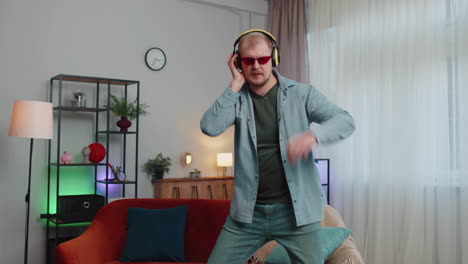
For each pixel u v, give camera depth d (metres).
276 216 1.74
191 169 5.44
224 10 5.78
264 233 1.77
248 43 1.71
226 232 1.81
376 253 4.22
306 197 1.72
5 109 4.37
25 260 3.92
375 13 4.42
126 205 3.24
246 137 1.78
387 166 4.21
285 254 2.42
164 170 5.09
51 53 4.59
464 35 3.61
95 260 2.94
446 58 3.76
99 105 4.84
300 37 5.32
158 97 5.23
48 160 4.52
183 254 3.01
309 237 1.71
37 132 3.76
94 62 4.82
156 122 5.21
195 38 5.54
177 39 5.40
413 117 3.98
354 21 4.66
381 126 4.27
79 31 4.75
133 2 5.09
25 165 4.46
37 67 4.52
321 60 5.09
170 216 3.06
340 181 4.79
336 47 4.86
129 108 4.66
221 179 5.42
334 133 1.53
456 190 3.69
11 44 4.40
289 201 1.73
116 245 3.11
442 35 3.79
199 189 5.24
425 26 3.91
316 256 1.71
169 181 5.02
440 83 3.79
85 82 4.73
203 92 5.59
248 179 1.76
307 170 1.74
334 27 4.95
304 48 5.30
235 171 1.83
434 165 3.85
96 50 4.84
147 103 5.15
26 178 4.46
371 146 4.40
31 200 4.48
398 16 4.15
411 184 3.96
